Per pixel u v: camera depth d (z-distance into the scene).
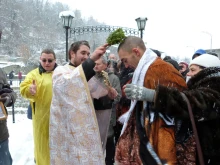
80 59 3.10
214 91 2.30
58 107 2.72
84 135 2.65
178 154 2.40
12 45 62.31
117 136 4.42
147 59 2.46
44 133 3.74
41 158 3.75
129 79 4.38
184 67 6.11
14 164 5.29
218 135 2.30
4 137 3.53
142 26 9.97
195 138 2.21
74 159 2.68
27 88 3.78
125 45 2.54
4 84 3.60
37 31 68.94
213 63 2.72
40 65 3.92
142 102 2.49
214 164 2.33
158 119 2.35
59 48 59.47
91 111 2.66
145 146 2.36
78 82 2.65
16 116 10.91
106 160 4.32
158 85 2.27
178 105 2.20
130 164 2.54
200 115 2.23
